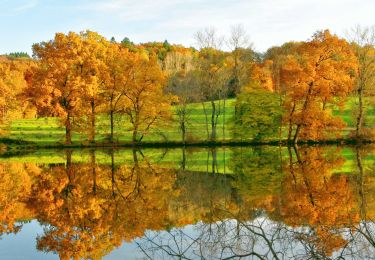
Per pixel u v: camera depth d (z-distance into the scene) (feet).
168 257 39.86
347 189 75.25
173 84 206.28
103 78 176.55
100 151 160.56
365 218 54.08
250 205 63.67
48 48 175.63
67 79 174.09
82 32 180.65
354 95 186.39
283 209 60.39
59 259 42.75
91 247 46.14
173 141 176.35
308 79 163.12
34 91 170.91
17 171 108.37
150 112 175.63
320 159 121.90
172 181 90.43
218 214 58.23
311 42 165.37
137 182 89.81
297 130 171.42
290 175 93.20
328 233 46.52
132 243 46.52
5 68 244.01
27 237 51.44
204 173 101.30
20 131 197.77
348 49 167.73
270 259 37.60
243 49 188.14
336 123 164.86
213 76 182.50
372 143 168.96
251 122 172.96
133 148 171.32
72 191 81.05
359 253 39.32
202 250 41.09
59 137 187.01
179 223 54.29
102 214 61.87
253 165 113.80
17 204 70.38
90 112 177.99
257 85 178.40
